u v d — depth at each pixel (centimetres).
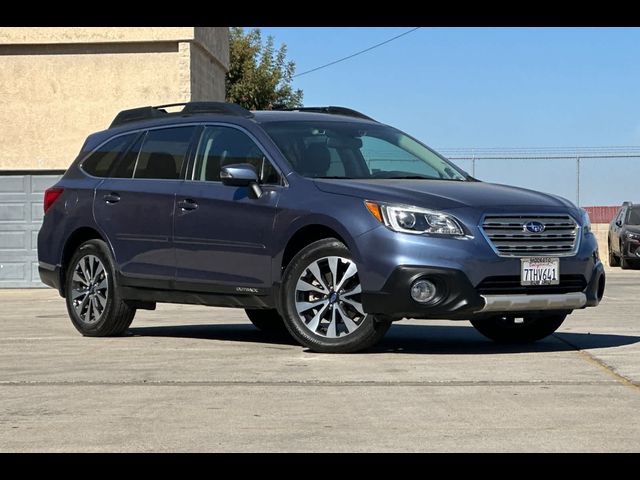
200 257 943
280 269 887
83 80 2273
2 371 775
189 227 951
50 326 1172
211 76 2514
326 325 864
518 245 838
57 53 2272
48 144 2273
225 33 2647
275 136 932
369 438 536
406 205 830
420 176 936
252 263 905
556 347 908
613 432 547
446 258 816
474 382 702
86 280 1041
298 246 894
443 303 817
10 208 2267
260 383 706
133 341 984
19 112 2275
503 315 865
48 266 1084
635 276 2372
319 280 859
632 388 676
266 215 895
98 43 2262
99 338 1020
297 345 938
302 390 677
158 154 1008
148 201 988
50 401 649
